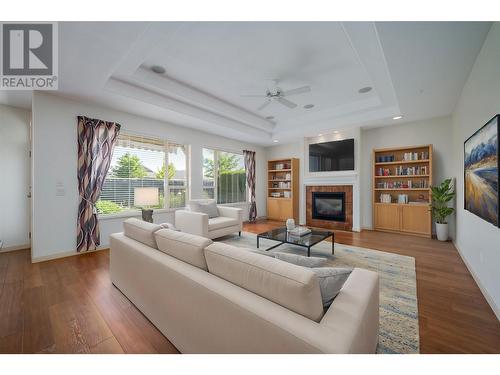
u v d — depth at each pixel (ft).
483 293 7.09
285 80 11.16
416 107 12.72
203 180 18.13
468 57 7.84
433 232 14.73
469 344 4.86
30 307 6.32
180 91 11.63
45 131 10.30
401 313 6.05
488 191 6.48
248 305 3.23
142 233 6.45
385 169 16.51
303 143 19.66
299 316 3.00
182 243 4.99
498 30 5.90
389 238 14.28
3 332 5.27
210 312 3.74
